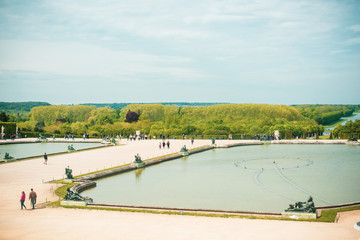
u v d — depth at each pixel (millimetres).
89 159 92062
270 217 40094
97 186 63781
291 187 62500
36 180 62562
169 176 73125
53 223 37031
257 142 141625
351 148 121938
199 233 33344
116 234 33094
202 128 183625
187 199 54562
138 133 164875
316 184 64688
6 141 151000
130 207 45438
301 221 38531
